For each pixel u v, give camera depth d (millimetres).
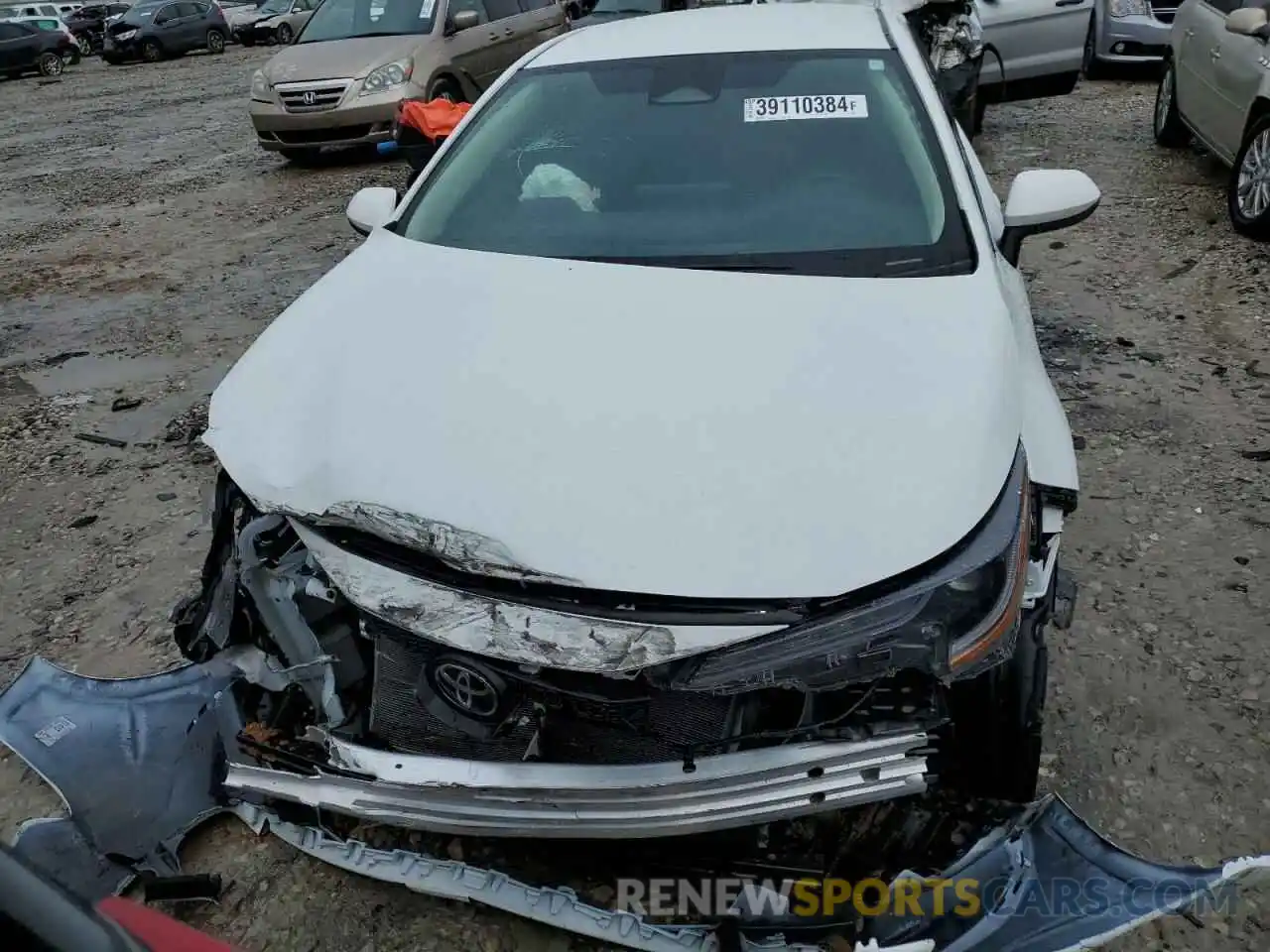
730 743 1857
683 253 2664
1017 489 2004
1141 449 3867
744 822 1836
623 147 3008
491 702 1901
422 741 2061
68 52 22344
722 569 1815
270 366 2477
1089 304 5227
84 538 3773
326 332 2516
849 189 2770
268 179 9477
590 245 2748
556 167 3004
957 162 2814
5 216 8727
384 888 2316
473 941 2186
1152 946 2096
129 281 6785
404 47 9570
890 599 1799
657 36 3418
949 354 2207
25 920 1087
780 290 2443
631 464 1955
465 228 2922
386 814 1999
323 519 2039
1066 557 3266
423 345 2346
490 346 2299
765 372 2141
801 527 1853
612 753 1937
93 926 1156
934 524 1859
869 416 2025
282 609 2199
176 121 13492
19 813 2602
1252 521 3406
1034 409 2326
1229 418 4066
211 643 2514
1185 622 2959
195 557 3619
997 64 7535
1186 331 4871
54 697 2754
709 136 2980
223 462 2236
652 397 2090
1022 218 2881
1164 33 9805
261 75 9578
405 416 2143
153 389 5078
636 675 1806
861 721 1880
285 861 2398
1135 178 7254
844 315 2334
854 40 3246
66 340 5805
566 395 2117
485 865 2252
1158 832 2326
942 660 1794
